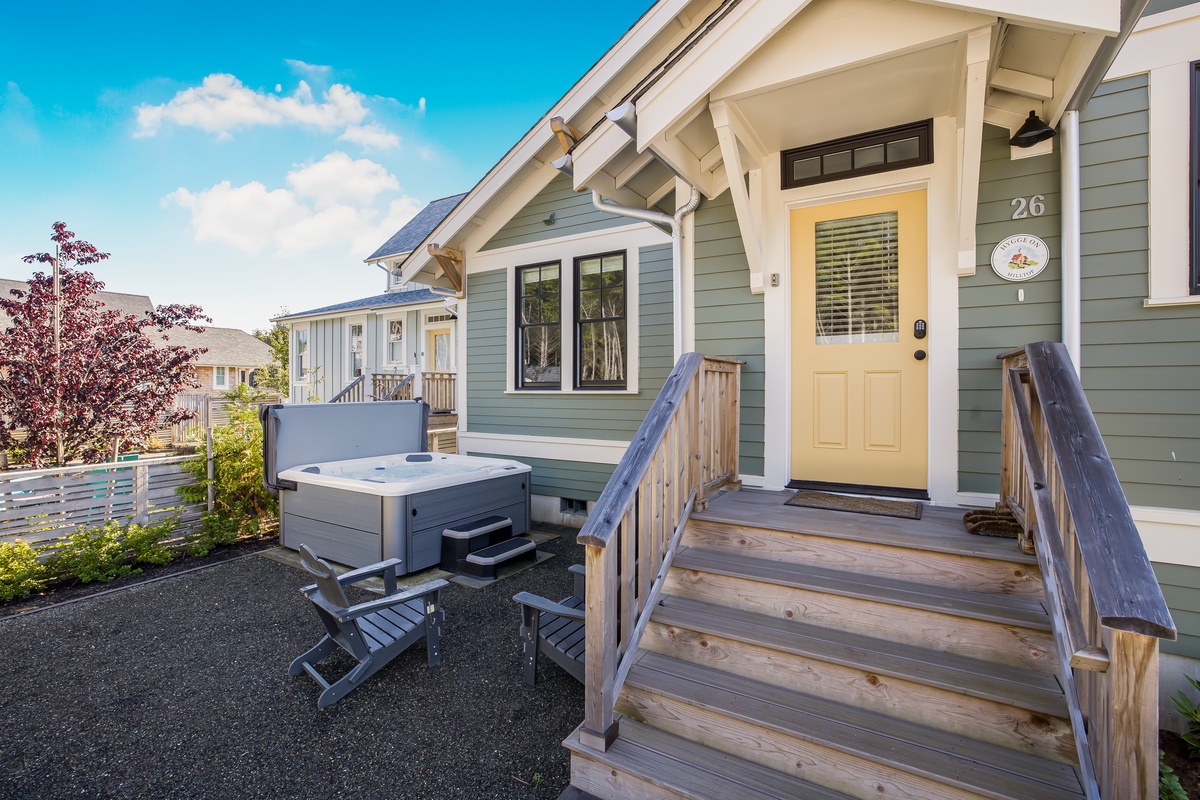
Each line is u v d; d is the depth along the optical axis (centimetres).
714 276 396
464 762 237
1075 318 288
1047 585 208
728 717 206
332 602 292
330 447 588
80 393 727
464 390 707
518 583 456
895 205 341
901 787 177
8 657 330
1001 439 302
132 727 262
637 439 250
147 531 503
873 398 348
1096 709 152
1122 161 285
